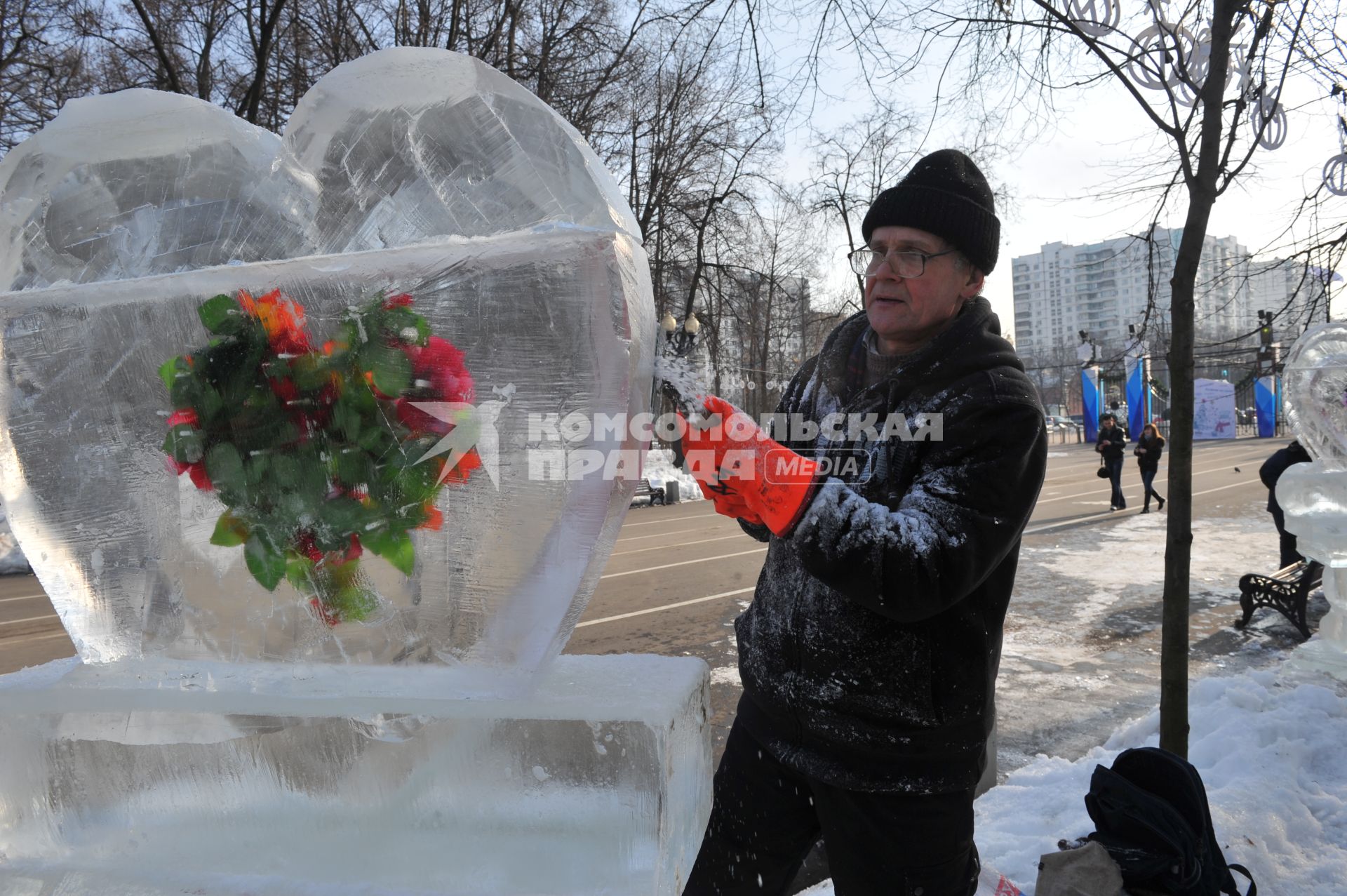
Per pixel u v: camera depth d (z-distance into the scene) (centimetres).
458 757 112
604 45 1062
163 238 120
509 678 115
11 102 1059
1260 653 535
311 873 117
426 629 119
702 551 952
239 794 118
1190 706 396
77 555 126
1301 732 347
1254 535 973
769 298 1738
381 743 114
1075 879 201
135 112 118
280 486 118
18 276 124
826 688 143
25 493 125
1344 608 462
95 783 122
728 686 479
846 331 171
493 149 109
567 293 107
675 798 114
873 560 122
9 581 862
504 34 1115
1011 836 271
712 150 1305
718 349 1531
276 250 117
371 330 113
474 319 110
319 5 1108
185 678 121
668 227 1498
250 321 116
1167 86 266
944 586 125
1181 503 265
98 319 120
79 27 1064
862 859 145
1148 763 218
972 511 128
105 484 124
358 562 118
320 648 123
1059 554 883
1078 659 522
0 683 128
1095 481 1744
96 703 119
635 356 107
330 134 114
